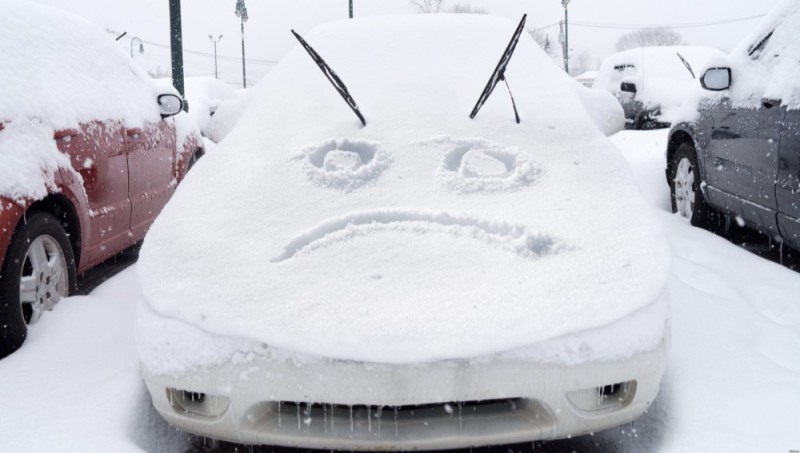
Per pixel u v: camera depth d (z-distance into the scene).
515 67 3.79
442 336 2.09
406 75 3.70
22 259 3.18
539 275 2.35
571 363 2.08
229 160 3.18
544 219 2.66
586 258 2.44
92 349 3.13
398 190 2.90
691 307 3.40
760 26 4.83
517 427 2.12
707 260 4.33
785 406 2.45
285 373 2.08
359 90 3.62
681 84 12.40
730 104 4.80
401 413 2.15
